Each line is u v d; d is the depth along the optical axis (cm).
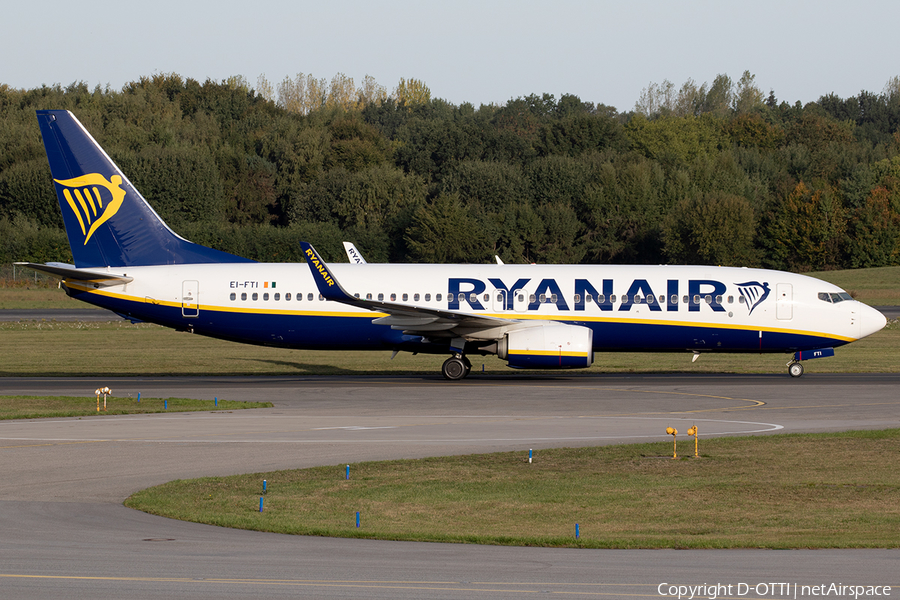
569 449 8444
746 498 6662
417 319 14100
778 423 9969
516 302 14488
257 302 14550
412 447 8512
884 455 8188
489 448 8494
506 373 15562
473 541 5441
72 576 4553
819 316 14412
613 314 14412
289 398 11981
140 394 12144
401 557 5025
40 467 7544
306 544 5325
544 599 4231
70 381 14000
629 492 6831
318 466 7675
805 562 4972
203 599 4206
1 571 4628
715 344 14575
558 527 5862
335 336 14600
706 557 5075
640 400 11775
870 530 5772
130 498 6462
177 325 14762
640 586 4478
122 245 14825
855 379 14312
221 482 7038
